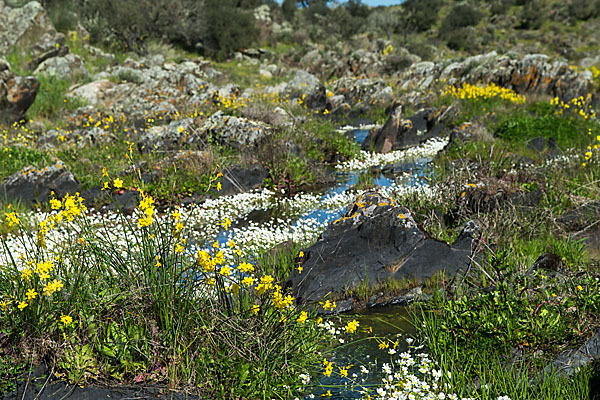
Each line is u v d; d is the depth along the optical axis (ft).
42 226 12.97
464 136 46.32
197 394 12.23
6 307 12.17
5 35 77.77
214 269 12.58
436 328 16.08
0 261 20.57
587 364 12.72
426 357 14.11
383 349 15.64
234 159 40.37
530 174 30.17
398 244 21.13
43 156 40.88
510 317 15.02
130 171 37.17
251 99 63.36
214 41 138.51
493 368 13.33
